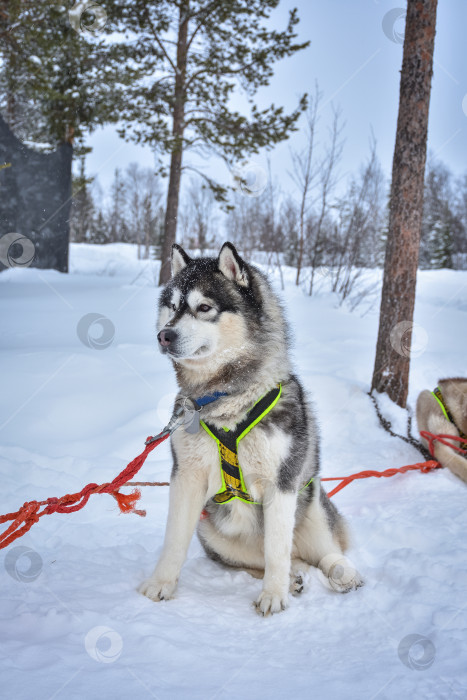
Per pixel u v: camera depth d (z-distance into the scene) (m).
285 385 2.53
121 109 13.21
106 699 1.49
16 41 12.34
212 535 2.71
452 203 34.16
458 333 10.18
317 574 2.64
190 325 2.45
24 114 14.48
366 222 15.72
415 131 5.45
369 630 2.09
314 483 2.72
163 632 1.98
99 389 5.57
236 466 2.42
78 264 22.31
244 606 2.34
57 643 1.79
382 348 5.79
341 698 1.59
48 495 3.58
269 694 1.60
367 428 5.31
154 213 45.38
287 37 12.77
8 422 4.74
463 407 4.51
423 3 5.32
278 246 17.95
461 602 2.22
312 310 11.72
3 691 1.46
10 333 8.19
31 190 14.35
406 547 2.94
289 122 13.23
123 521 3.38
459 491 3.87
